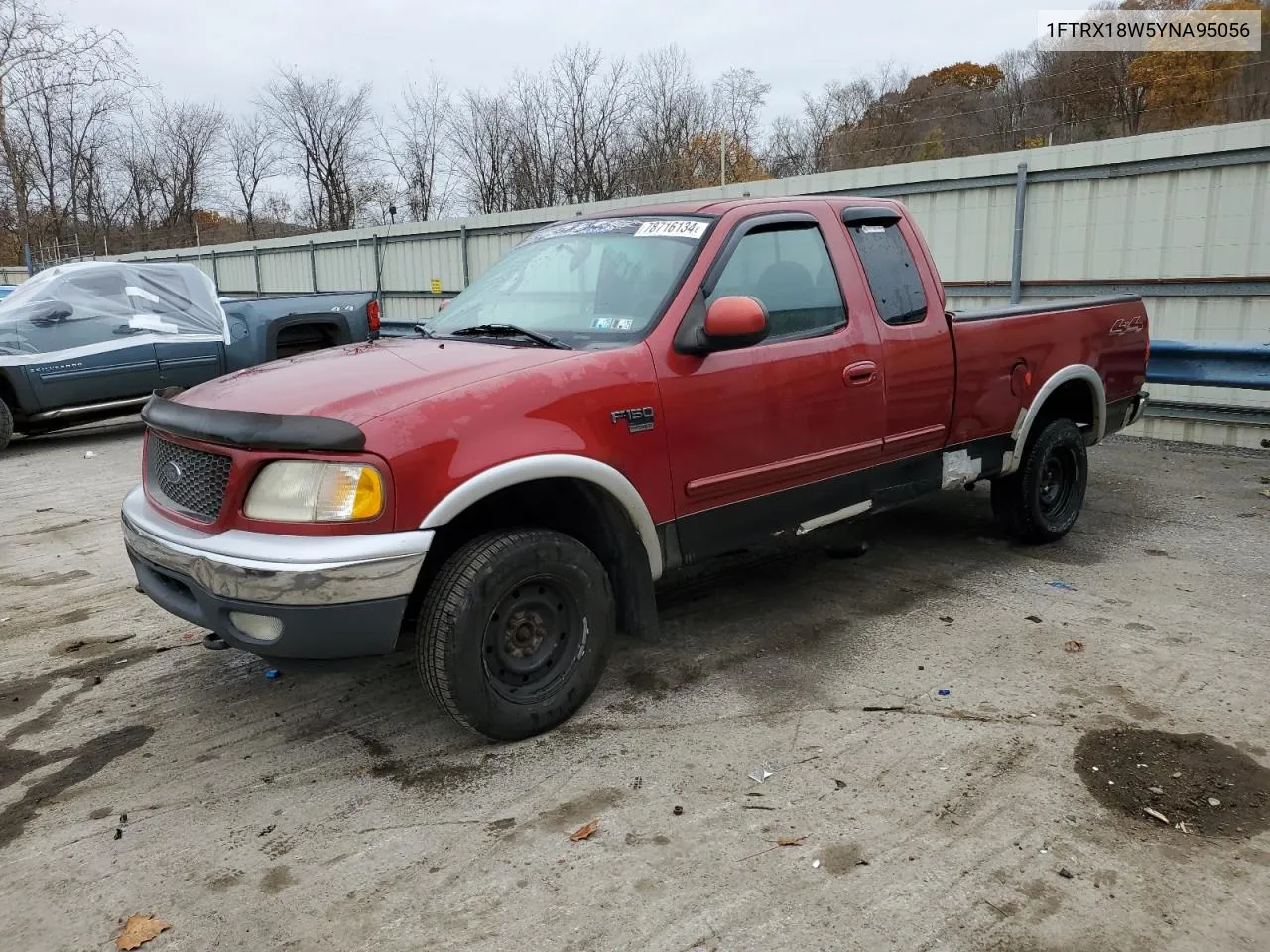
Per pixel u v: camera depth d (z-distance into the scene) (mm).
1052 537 5641
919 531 6059
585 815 2994
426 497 2988
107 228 45812
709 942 2416
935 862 2717
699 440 3689
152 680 4074
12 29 25781
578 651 3510
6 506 7305
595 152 37125
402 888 2668
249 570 2906
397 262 20016
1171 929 2432
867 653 4180
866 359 4273
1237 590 4867
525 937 2455
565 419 3291
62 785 3248
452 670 3143
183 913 2582
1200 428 8859
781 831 2881
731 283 3861
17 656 4359
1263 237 8414
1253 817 2895
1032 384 5188
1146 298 9266
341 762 3365
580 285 4055
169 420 3293
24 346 9266
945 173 10562
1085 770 3180
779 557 5539
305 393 3197
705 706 3705
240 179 53250
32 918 2580
